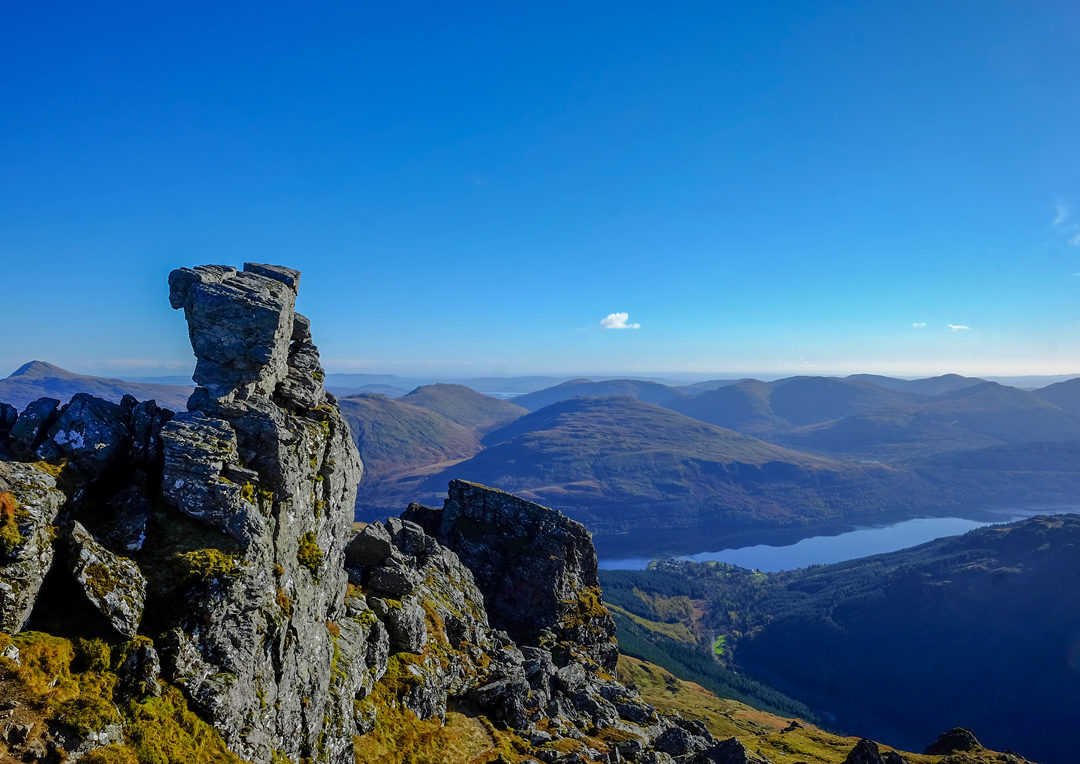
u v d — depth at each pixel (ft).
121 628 119.65
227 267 191.83
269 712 142.61
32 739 98.84
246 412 162.71
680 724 398.42
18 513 117.08
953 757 521.65
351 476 219.61
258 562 146.00
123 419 155.02
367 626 242.78
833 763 554.46
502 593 484.74
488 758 238.48
